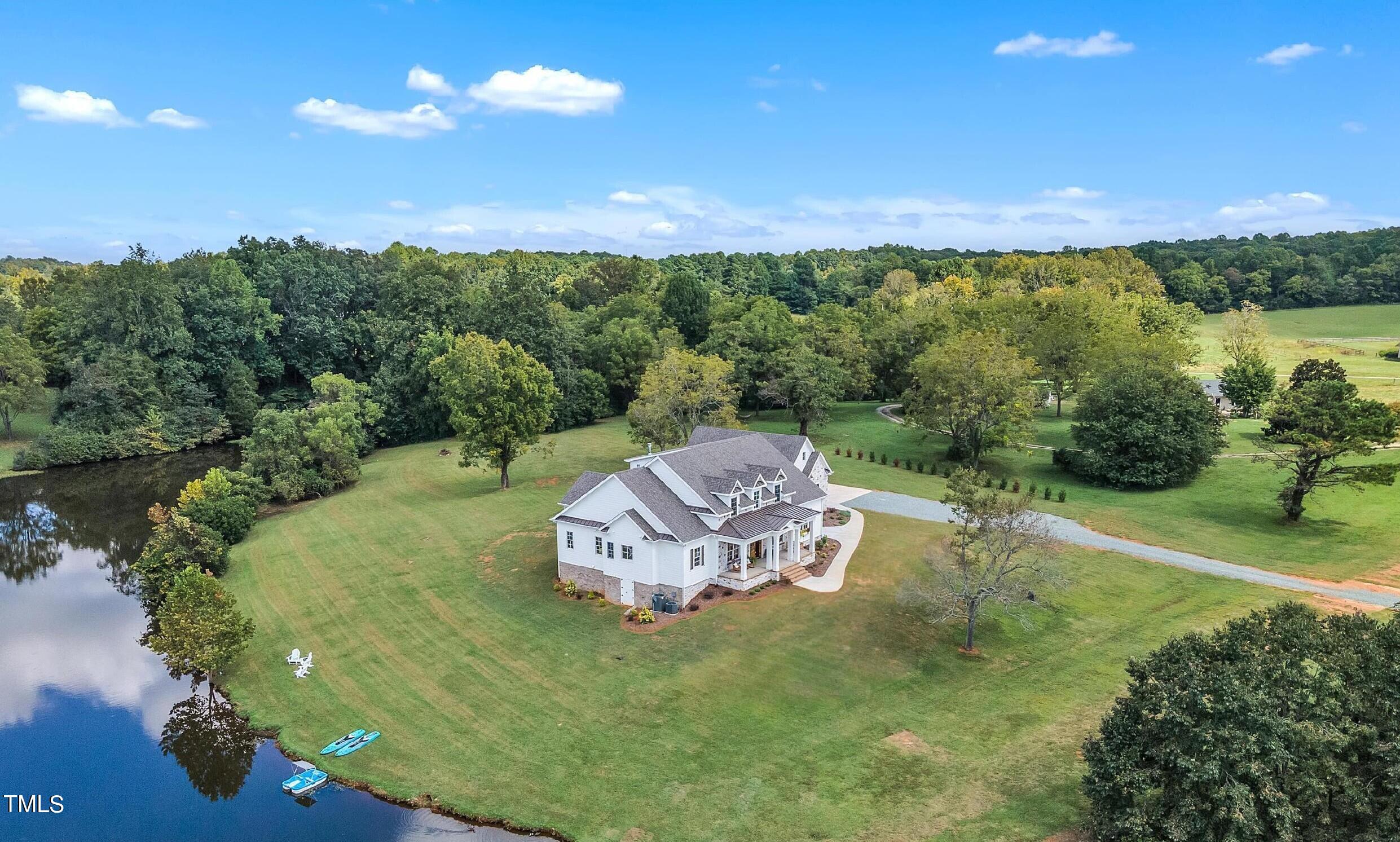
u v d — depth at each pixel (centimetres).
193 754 3234
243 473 6762
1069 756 2905
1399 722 2019
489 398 6825
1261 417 8806
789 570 4672
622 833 2638
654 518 4297
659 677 3603
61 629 4497
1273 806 1930
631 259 16225
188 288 9919
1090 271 16012
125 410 9069
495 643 4000
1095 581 4562
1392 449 6794
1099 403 6969
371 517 6272
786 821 2644
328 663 3884
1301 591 4341
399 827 2742
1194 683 2131
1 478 8038
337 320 10538
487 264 19112
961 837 2516
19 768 3175
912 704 3344
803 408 8650
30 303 11575
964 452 7662
